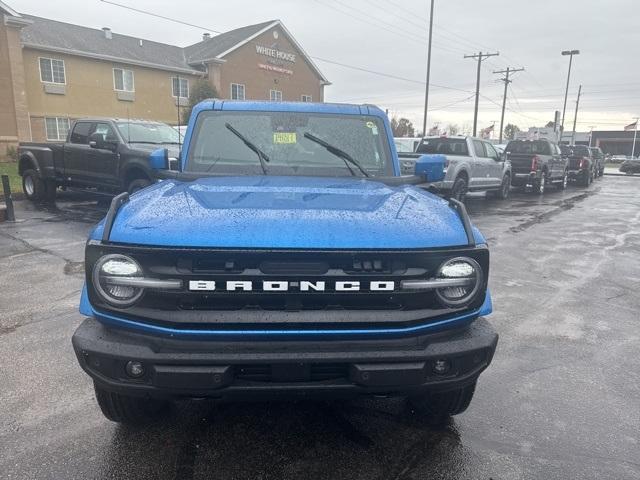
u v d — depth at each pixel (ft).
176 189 10.33
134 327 7.82
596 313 18.65
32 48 101.71
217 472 9.19
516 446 10.16
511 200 59.16
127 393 8.09
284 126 13.14
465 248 8.26
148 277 7.73
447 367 8.32
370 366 7.84
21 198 45.75
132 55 119.24
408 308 8.02
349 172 12.68
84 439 10.12
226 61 130.62
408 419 10.96
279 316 7.71
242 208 8.63
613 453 10.00
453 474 9.28
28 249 26.84
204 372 7.64
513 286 22.15
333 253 7.66
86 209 40.98
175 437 10.21
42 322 16.44
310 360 7.72
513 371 13.57
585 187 85.81
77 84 109.60
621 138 322.75
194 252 7.57
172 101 126.62
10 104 97.35
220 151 12.83
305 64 152.35
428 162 12.62
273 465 9.40
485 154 53.06
